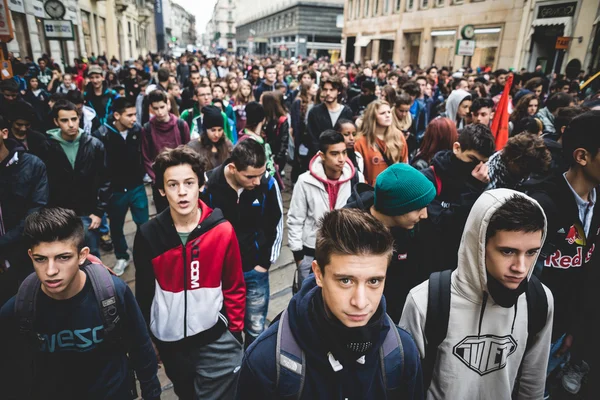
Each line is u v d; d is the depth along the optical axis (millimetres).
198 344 2004
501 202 1303
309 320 1067
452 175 2250
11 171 2598
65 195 3266
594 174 1804
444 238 2064
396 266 1902
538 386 1508
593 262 2008
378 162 3674
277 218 2598
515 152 2191
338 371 1048
